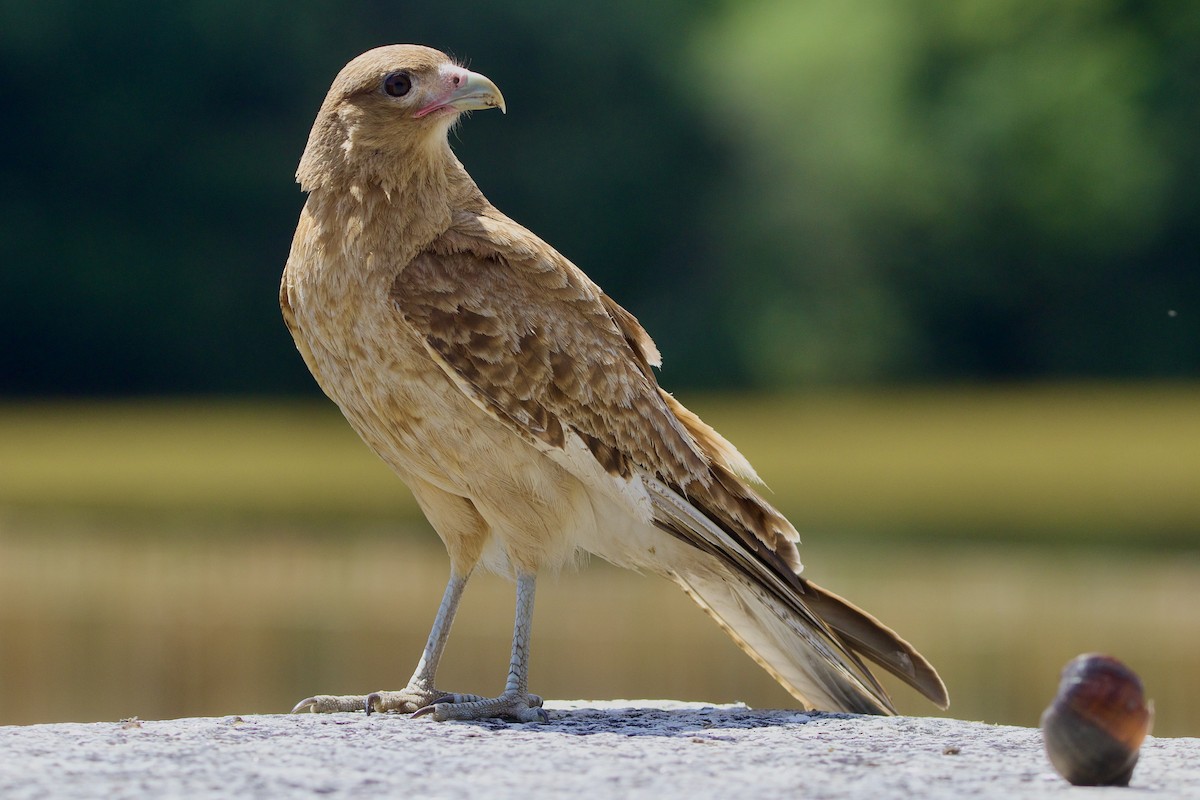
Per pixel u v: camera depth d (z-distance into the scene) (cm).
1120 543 1795
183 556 1155
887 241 3812
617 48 3978
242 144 3847
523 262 540
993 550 1723
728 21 4066
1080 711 364
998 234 3738
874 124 3750
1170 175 3622
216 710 1082
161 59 3803
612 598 1027
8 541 1255
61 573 1111
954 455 2742
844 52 3775
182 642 1088
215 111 3872
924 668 542
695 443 566
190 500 2138
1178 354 3719
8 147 3800
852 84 3791
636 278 4044
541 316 534
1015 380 3853
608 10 3981
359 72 533
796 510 2098
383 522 1875
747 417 3488
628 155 4009
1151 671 981
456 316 520
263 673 1074
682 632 1008
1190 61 3641
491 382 520
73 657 1098
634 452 542
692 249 4009
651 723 484
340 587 1076
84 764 378
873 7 3784
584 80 4012
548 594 1033
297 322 546
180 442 2986
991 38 3716
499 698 500
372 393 534
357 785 353
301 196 3872
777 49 3822
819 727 472
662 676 1009
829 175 3784
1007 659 1003
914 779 370
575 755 401
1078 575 1238
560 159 4019
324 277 526
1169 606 1015
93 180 3838
